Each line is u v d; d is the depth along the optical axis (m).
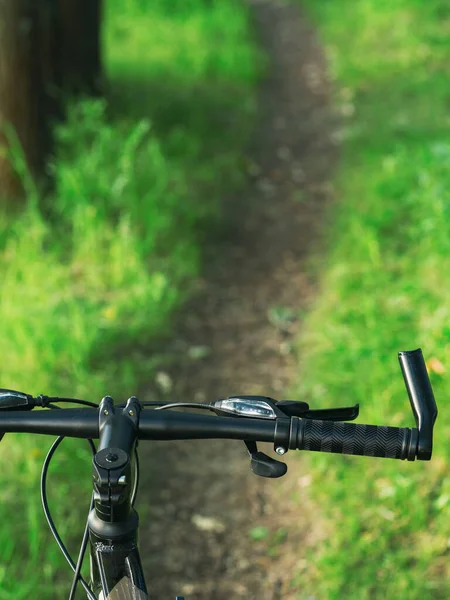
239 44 11.92
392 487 3.90
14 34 6.56
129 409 1.75
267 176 8.23
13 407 1.85
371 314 5.27
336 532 3.81
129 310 5.56
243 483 4.30
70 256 6.16
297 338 5.51
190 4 13.59
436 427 4.19
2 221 6.36
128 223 6.21
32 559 3.53
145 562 3.82
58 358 4.87
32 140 6.81
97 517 1.77
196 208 7.27
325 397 4.70
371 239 6.18
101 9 8.20
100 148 6.86
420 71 10.35
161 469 4.39
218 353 5.36
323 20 13.48
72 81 7.73
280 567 3.77
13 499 3.86
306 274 6.34
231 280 6.30
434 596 3.45
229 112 9.66
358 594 3.48
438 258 5.73
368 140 8.59
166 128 8.86
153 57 11.10
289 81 11.18
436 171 6.73
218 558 3.85
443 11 12.40
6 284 5.52
